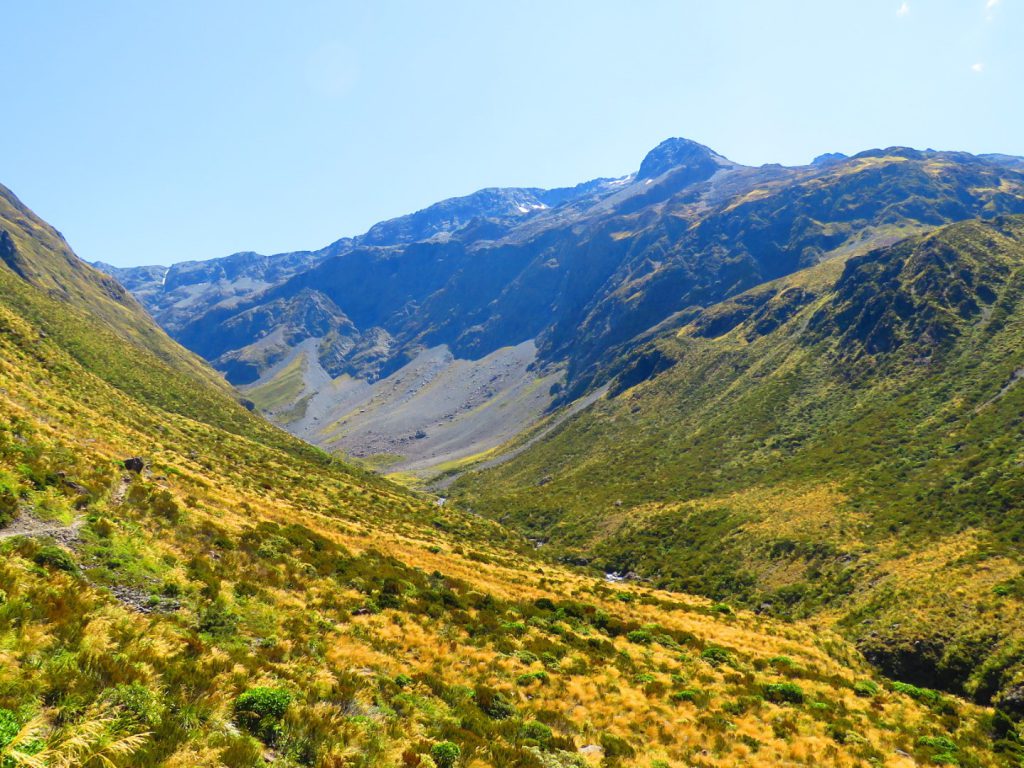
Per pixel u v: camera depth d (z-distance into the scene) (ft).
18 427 91.20
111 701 32.09
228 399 468.75
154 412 248.73
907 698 98.99
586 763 51.67
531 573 170.60
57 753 24.79
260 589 70.90
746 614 165.68
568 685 74.02
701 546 326.03
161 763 29.07
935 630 163.32
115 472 92.48
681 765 57.31
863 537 263.49
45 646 35.73
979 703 138.41
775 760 63.10
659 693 78.38
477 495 640.17
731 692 84.12
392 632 76.13
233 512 110.42
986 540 212.64
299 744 37.19
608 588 164.96
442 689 61.46
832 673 109.81
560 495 520.42
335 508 191.11
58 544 59.06
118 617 46.29
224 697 38.96
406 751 41.09
